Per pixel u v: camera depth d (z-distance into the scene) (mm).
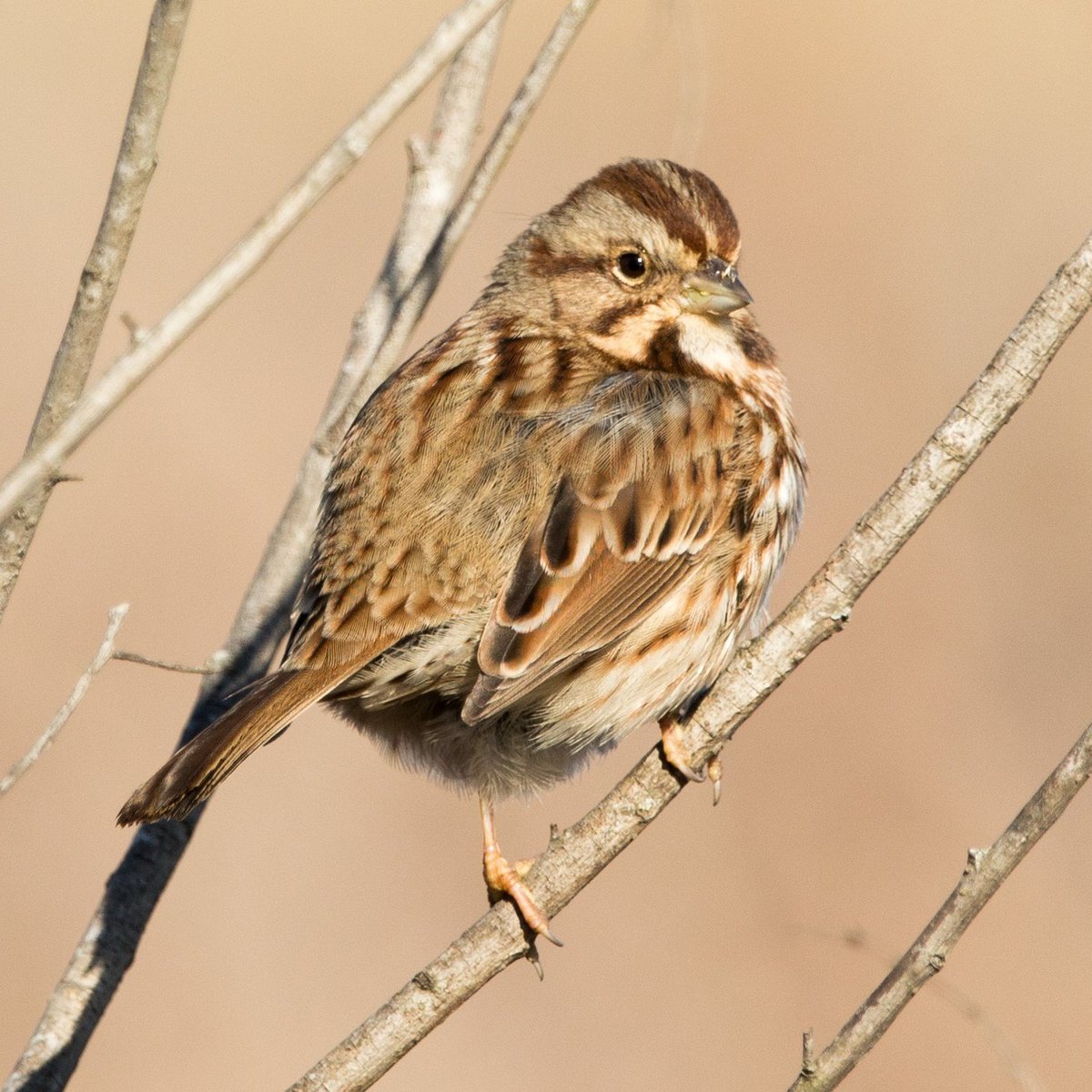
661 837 13836
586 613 7438
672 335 8430
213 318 17281
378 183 18609
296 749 14711
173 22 5730
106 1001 7395
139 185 5805
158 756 13945
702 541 7828
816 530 15289
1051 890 13719
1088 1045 12688
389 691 7441
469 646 7367
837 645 14953
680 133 8805
